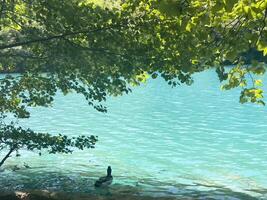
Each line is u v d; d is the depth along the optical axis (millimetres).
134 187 19016
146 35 14109
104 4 15242
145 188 18938
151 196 17344
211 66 12125
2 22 15961
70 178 20312
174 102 50906
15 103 16406
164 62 13742
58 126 36344
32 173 21094
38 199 15406
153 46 13703
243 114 41750
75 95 59094
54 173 21250
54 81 15758
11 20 16125
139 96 56875
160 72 13984
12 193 15750
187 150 27656
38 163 23250
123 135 32438
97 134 32812
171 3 7391
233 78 10992
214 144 29484
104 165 23375
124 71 14531
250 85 64250
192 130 34406
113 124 37219
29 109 45531
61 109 46000
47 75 15719
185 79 13859
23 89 16031
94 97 15586
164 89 65000
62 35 14594
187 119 39438
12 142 15539
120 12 14266
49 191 17062
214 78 81312
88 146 16391
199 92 60500
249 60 10688
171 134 32906
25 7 15594
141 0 12883
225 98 53500
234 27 9633
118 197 16641
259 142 30062
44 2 14477
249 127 35469
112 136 32062
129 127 35750
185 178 21078
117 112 43750
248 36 9078
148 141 30312
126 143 29531
